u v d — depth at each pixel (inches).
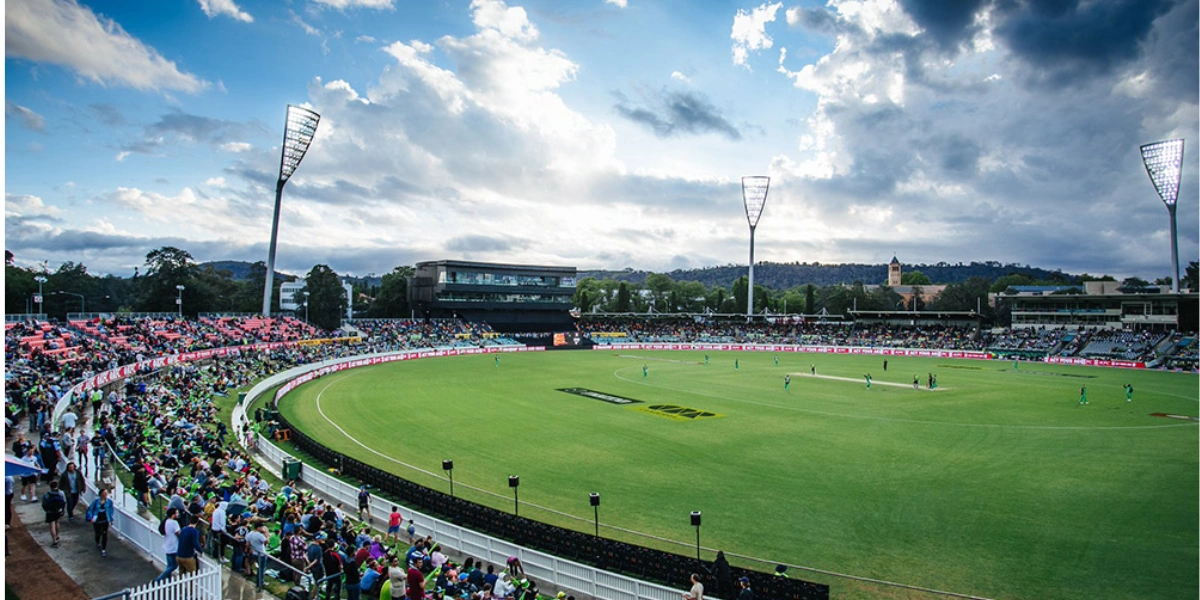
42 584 709.9
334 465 1498.5
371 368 3821.4
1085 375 3565.5
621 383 3171.8
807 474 1515.7
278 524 987.3
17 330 2672.2
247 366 3009.4
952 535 1139.9
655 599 849.5
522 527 1072.2
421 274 5915.4
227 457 1378.0
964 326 5442.9
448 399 2630.4
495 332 5649.6
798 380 3297.2
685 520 1212.5
